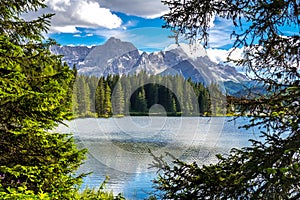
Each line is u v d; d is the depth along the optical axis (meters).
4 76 4.34
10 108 4.40
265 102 3.51
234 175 3.42
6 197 3.62
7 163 4.62
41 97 4.36
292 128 3.40
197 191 3.58
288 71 3.53
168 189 3.75
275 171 2.96
